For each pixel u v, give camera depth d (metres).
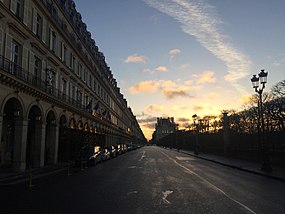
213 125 59.41
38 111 26.23
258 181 17.06
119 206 9.40
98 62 58.84
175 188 13.64
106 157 36.72
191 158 44.19
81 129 41.28
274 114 36.44
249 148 35.09
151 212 8.56
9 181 16.55
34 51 25.95
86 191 12.60
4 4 20.62
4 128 27.53
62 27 33.56
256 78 24.31
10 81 20.20
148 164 30.48
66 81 36.06
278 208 9.43
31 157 28.58
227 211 8.87
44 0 28.56
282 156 25.56
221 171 23.25
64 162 32.62
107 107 71.69
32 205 9.55
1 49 20.14
